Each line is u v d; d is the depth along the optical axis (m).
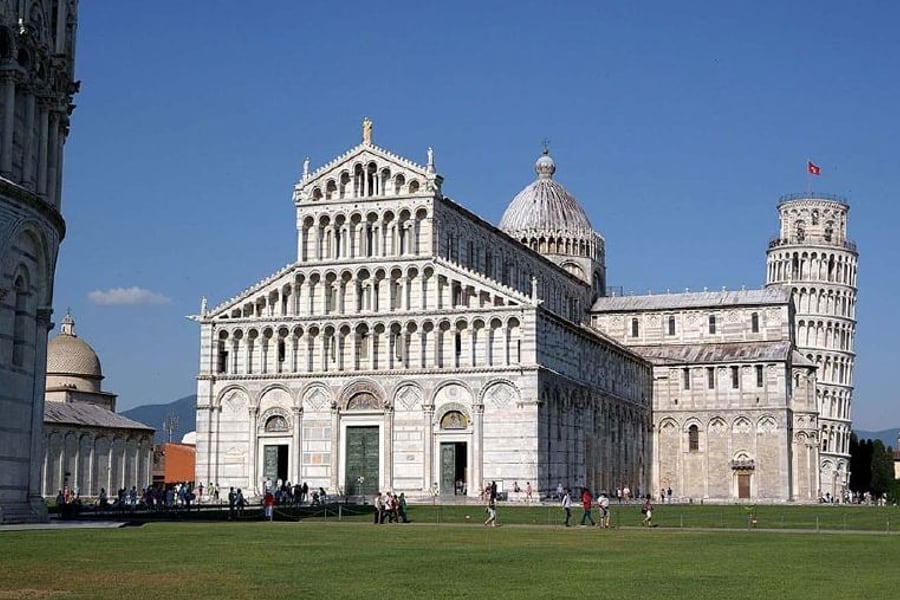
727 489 169.50
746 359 170.88
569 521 87.69
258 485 128.88
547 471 123.81
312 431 128.12
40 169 66.81
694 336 179.12
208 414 131.12
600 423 146.25
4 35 62.59
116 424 160.25
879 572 42.34
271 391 129.88
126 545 50.62
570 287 176.00
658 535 68.31
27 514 65.00
